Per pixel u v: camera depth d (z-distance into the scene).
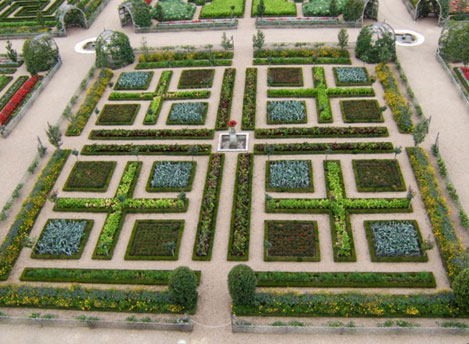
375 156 49.09
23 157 52.28
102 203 45.12
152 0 86.69
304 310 35.00
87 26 78.75
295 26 74.44
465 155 48.44
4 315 35.91
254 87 60.06
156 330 35.25
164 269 39.38
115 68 67.06
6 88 65.12
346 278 37.31
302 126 53.75
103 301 36.25
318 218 43.00
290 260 39.38
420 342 33.09
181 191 46.44
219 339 34.31
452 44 61.31
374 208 43.09
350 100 57.12
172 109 57.47
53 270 39.19
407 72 62.16
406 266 38.28
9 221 44.66
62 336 35.16
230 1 82.88
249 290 34.06
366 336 33.72
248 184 46.41
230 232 41.62
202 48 68.69
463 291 32.69
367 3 74.31
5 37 77.50
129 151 51.69
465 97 55.22
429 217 41.91
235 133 50.75
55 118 58.22
